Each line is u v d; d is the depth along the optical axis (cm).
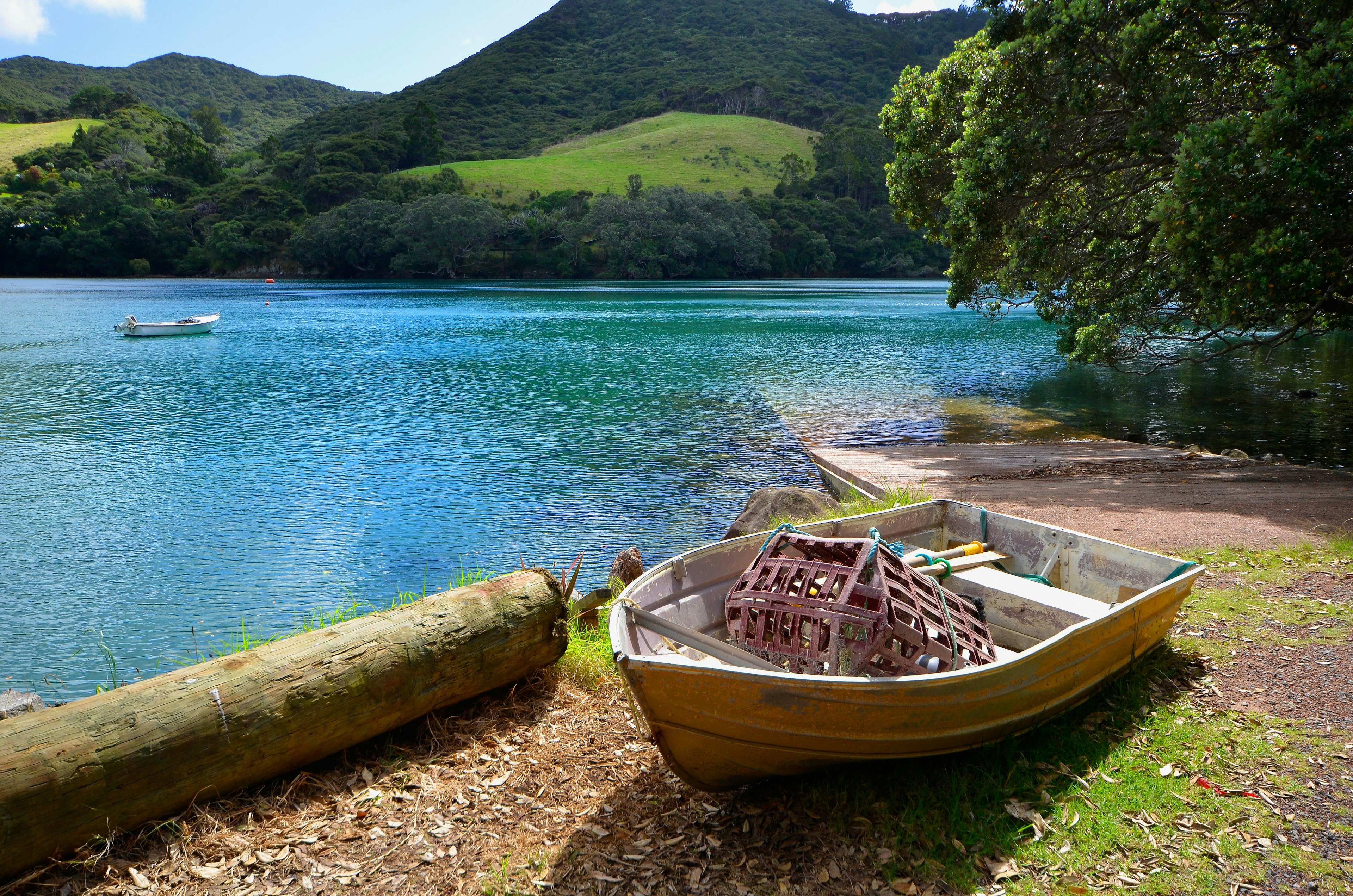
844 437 1938
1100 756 499
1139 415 2278
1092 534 998
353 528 1227
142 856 412
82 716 408
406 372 3006
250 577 1045
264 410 2228
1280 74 1261
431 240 12000
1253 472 1427
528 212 13425
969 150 1794
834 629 454
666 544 1160
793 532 545
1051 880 402
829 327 4994
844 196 16100
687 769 441
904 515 729
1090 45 1570
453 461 1659
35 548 1141
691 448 1802
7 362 3200
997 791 463
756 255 13088
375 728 493
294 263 13138
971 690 441
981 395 2605
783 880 406
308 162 15012
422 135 18038
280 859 416
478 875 411
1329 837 424
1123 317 1650
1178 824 437
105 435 1889
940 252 14738
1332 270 1223
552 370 3055
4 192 15450
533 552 1131
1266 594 764
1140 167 1736
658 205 12656
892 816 450
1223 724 530
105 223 13162
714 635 582
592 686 602
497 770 499
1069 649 493
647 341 4103
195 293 8606
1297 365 3397
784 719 413
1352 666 604
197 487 1445
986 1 1759
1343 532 978
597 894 398
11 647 864
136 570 1063
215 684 443
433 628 518
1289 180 1178
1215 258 1270
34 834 381
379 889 401
